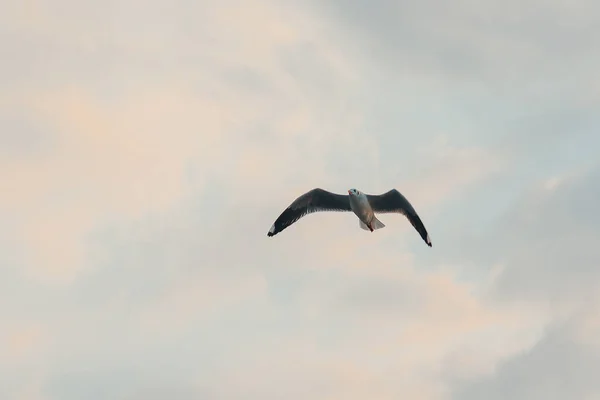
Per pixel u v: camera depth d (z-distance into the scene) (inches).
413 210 907.4
